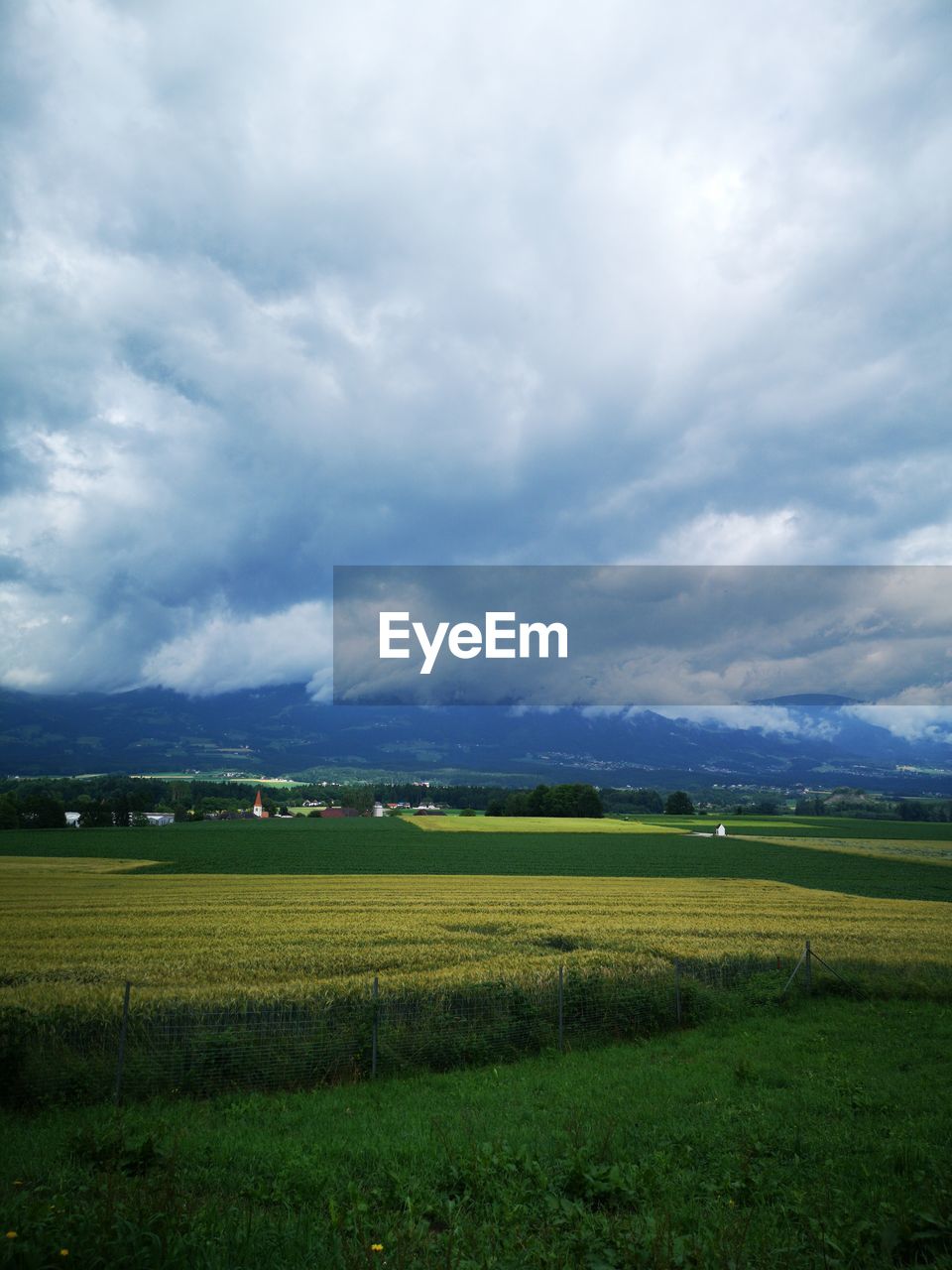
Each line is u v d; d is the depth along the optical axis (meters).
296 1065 17.55
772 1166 10.74
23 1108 15.55
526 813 184.50
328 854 96.94
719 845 115.12
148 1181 9.84
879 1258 7.92
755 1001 24.91
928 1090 14.95
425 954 32.62
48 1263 6.70
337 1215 8.48
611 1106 14.24
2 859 89.62
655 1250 7.44
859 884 73.75
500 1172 10.20
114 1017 19.17
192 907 50.88
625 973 25.22
